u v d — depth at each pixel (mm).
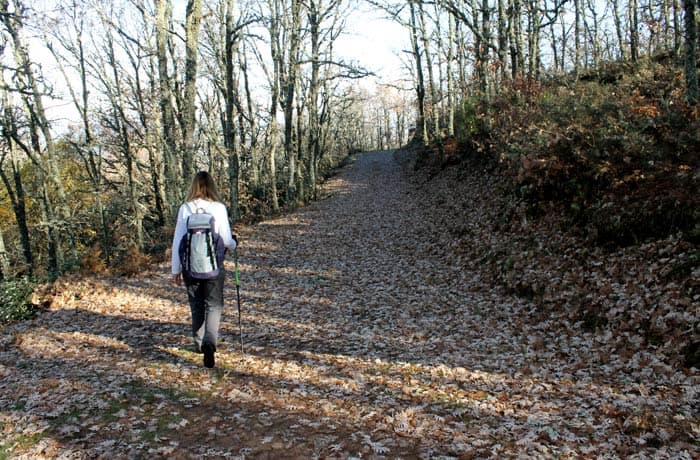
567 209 9875
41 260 23766
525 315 7375
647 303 6160
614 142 9562
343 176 37688
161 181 25750
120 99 23688
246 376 5012
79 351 5746
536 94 16094
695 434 3633
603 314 6438
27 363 5352
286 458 3393
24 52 17062
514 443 3703
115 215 24234
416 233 14797
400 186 26078
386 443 3672
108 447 3412
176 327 6949
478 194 15711
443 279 10062
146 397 4320
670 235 7242
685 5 9211
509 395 4668
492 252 10414
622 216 8125
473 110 21797
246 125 29516
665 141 8695
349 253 13391
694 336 5082
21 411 3963
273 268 12000
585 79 18656
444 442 3713
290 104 23125
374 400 4559
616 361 5266
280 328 7238
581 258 8258
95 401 4164
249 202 28234
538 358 5664
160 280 10742
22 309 8227
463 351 6102
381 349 6246
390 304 8633
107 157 25812
